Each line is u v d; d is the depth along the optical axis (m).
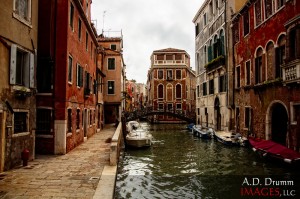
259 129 16.69
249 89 18.34
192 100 57.34
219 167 12.79
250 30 18.22
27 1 9.72
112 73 30.14
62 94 11.95
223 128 23.38
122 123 22.11
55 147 11.84
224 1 22.80
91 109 19.81
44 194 6.55
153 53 50.62
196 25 33.47
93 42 20.89
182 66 49.72
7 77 8.51
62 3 12.20
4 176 8.09
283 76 12.70
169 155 16.77
